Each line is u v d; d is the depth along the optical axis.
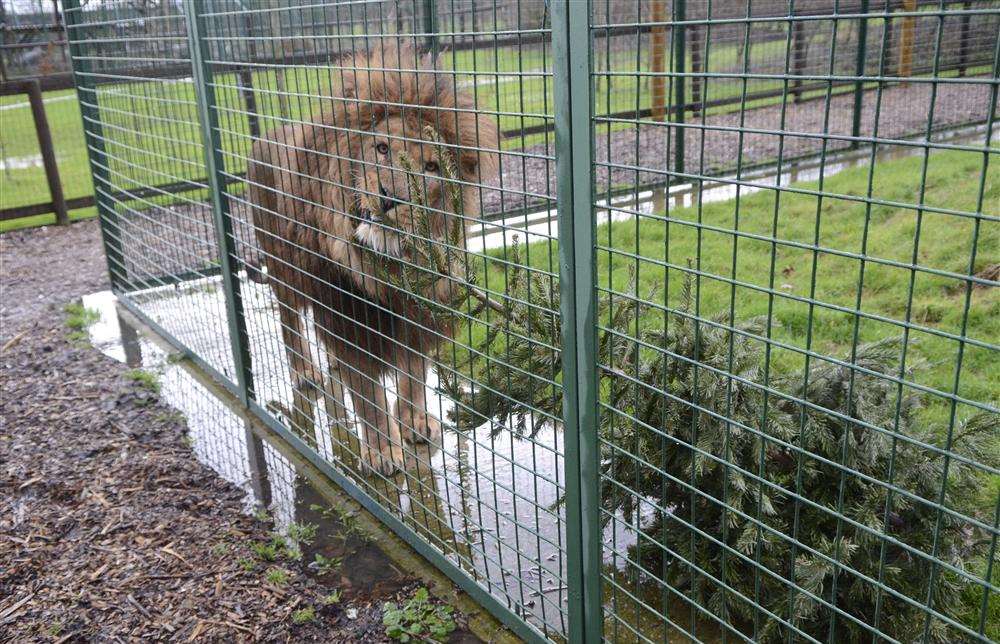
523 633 2.69
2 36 10.57
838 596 2.48
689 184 8.30
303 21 3.85
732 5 9.73
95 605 2.99
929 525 2.35
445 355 3.78
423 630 2.82
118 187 5.96
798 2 10.03
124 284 6.54
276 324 4.95
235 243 4.33
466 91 3.31
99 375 5.13
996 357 4.20
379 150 3.10
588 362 2.11
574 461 2.25
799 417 2.54
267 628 2.86
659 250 6.22
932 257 5.65
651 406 2.67
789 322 4.82
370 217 3.17
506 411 2.92
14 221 9.62
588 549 2.30
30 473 3.94
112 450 4.17
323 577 3.13
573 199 2.00
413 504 3.51
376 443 3.72
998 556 2.41
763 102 11.43
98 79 5.74
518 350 2.76
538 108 6.38
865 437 2.44
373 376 3.62
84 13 5.69
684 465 2.61
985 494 2.65
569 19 1.87
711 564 2.68
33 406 4.70
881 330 4.62
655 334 2.68
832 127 10.40
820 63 11.16
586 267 2.03
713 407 2.43
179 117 4.61
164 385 4.98
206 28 3.94
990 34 10.80
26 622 2.91
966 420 2.46
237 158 4.28
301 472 3.91
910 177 7.85
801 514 2.53
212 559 3.25
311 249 3.67
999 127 9.90
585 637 2.42
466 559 2.92
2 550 3.33
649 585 2.88
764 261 5.88
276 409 4.53
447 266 2.77
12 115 10.47
